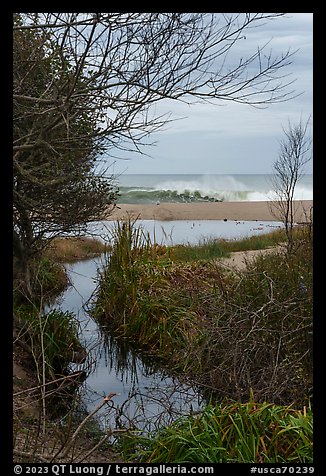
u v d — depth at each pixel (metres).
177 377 7.02
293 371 5.77
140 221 35.94
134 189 61.59
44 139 6.57
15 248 8.71
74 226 9.22
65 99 5.73
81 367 7.95
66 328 8.23
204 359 6.93
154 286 9.90
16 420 5.06
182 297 9.28
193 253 13.98
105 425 5.80
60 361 7.82
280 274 7.18
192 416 5.11
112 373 7.84
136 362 8.38
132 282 9.80
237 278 8.37
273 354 5.96
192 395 6.13
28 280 8.89
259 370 5.78
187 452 4.48
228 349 6.41
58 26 5.39
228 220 40.22
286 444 4.43
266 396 5.50
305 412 4.69
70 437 5.12
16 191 7.57
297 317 6.30
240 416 4.55
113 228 10.92
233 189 70.44
